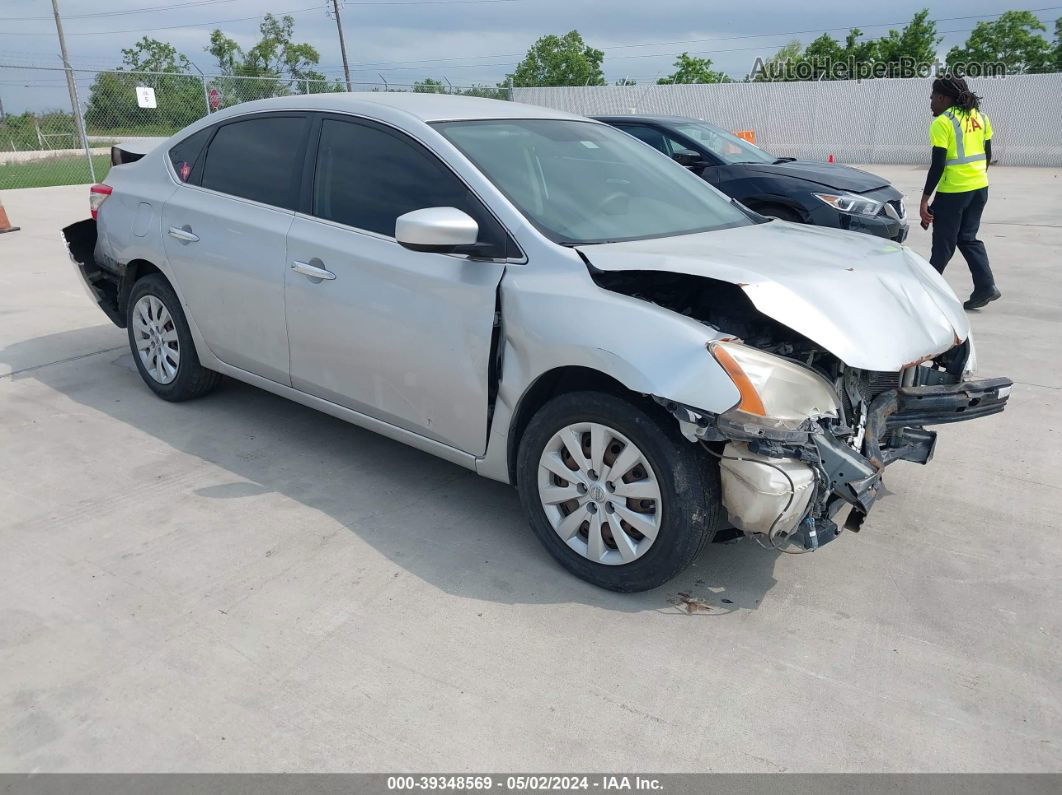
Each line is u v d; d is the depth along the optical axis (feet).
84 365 17.71
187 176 14.49
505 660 8.80
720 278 9.19
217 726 7.82
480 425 10.69
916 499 12.56
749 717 8.08
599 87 102.27
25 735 7.67
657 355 8.87
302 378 12.80
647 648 9.05
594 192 11.71
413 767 7.41
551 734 7.81
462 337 10.49
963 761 7.59
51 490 12.28
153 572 10.24
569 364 9.46
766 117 95.04
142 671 8.52
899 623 9.59
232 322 13.57
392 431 11.94
